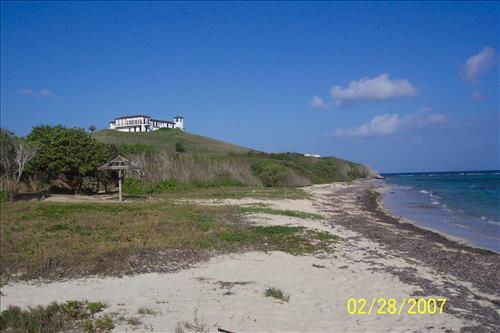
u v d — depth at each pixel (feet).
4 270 34.40
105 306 27.12
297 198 113.70
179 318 25.04
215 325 23.89
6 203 72.95
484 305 29.71
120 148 126.82
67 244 41.47
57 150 94.94
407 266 40.29
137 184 115.14
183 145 276.41
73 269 35.04
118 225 52.21
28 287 31.17
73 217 57.31
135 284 32.04
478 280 36.73
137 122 395.96
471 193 159.33
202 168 147.74
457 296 31.30
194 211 68.90
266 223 61.77
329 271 36.73
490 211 100.99
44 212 60.64
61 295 29.37
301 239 51.16
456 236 64.75
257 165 184.14
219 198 101.81
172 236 46.50
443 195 154.10
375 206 111.04
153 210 67.46
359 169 349.00
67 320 24.66
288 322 24.52
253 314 25.77
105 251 38.99
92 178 114.01
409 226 72.18
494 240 61.62
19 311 25.21
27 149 89.40
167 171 131.54
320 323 24.49
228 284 32.17
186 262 38.42
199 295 29.48
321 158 317.42
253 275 34.86
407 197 148.46
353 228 64.90
